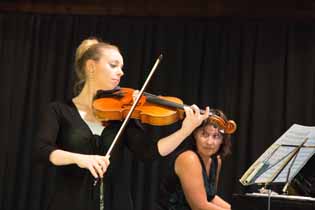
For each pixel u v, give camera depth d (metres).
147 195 6.32
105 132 3.02
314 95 6.41
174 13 6.86
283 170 3.67
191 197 4.07
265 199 3.38
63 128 2.96
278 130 6.36
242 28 6.69
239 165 6.29
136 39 6.73
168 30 6.75
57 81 6.72
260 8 6.78
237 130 6.42
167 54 6.67
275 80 6.48
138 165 6.33
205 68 6.61
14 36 6.82
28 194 6.46
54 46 6.78
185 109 2.98
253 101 6.43
